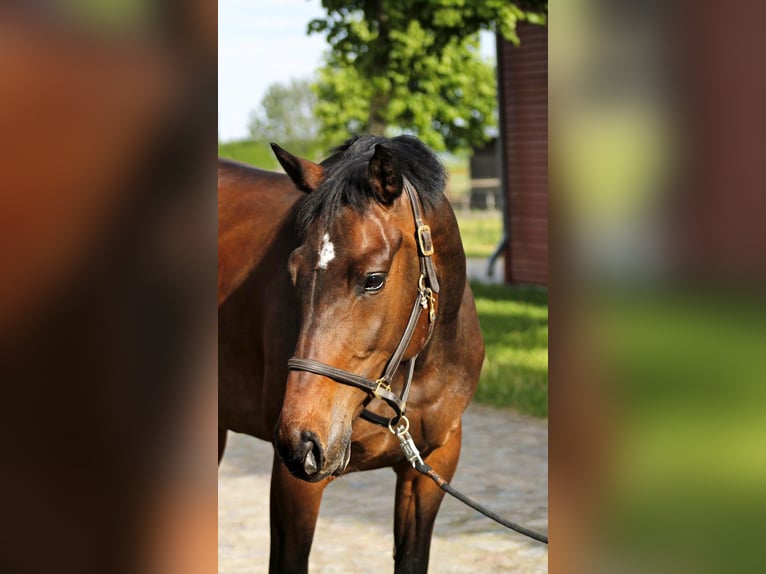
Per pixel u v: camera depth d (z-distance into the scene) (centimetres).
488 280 1487
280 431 245
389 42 1066
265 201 361
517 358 833
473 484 534
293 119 5003
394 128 2719
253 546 455
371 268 251
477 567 419
